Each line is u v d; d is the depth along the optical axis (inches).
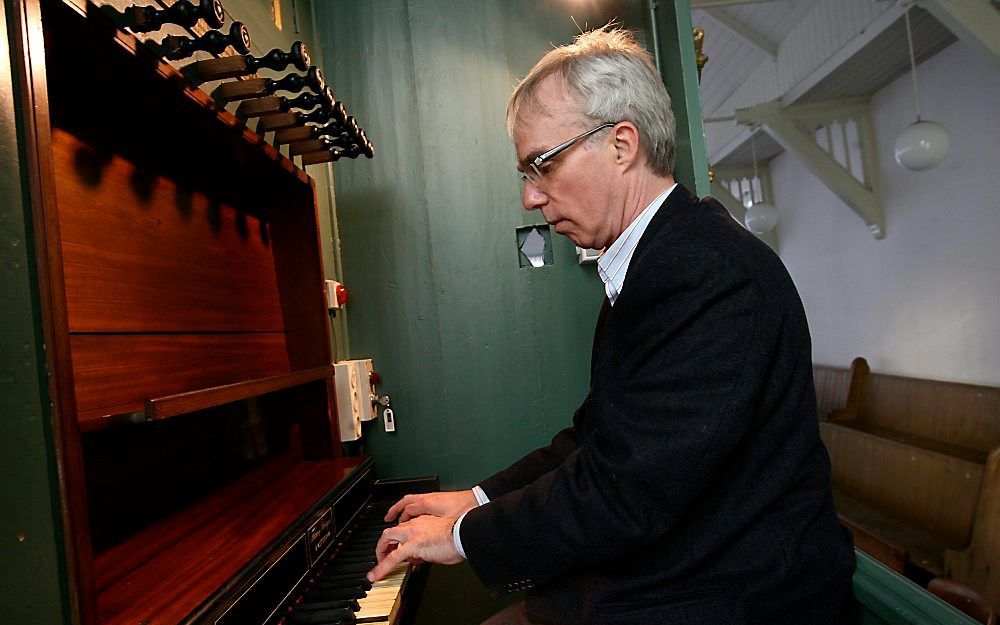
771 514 30.8
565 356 73.4
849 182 210.7
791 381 30.5
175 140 42.3
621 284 36.4
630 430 28.5
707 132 291.3
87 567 23.3
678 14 55.7
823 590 31.4
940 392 158.9
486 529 32.2
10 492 20.7
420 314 72.8
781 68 211.5
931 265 187.3
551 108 33.8
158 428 40.6
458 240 73.1
